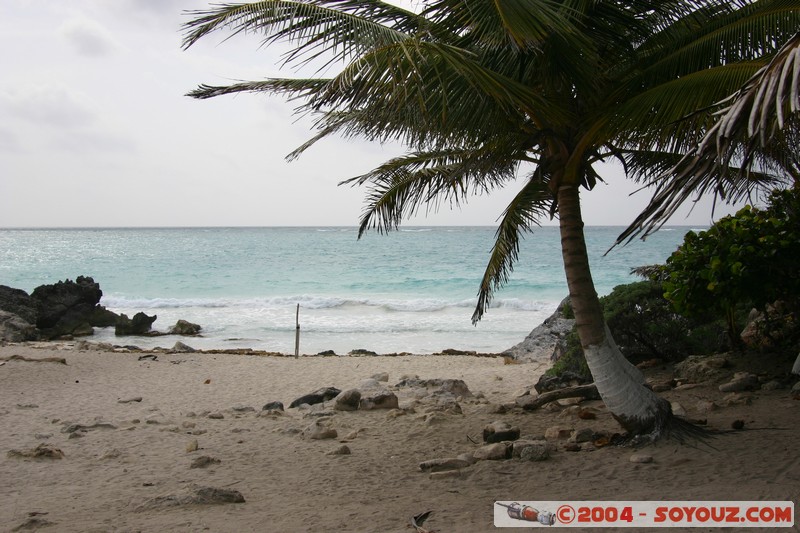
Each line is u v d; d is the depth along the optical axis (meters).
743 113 2.94
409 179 8.64
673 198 3.18
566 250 6.56
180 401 11.52
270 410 9.79
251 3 5.60
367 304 35.09
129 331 27.03
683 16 6.59
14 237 157.12
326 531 4.38
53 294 28.31
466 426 8.04
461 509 4.74
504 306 33.44
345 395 9.77
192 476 6.14
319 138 7.05
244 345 23.97
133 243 113.81
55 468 6.50
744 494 4.50
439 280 47.53
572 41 5.48
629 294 10.86
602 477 5.27
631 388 6.27
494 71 5.81
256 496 5.40
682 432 6.11
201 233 189.75
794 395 7.18
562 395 9.00
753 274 7.34
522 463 5.85
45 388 12.41
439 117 5.95
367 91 5.40
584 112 6.46
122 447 7.46
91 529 4.50
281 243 107.62
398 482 5.68
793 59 2.67
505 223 9.17
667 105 5.73
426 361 17.52
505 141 6.50
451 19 5.58
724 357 9.43
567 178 6.54
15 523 4.72
